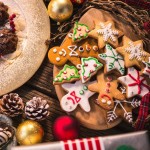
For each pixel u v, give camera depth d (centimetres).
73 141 95
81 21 110
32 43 111
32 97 109
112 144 95
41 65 111
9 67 108
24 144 102
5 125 104
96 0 111
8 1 112
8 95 104
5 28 110
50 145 94
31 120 104
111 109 104
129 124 108
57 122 103
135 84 105
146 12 109
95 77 107
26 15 112
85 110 104
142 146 96
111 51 106
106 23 108
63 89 106
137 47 106
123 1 111
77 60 107
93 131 108
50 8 109
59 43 113
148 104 103
